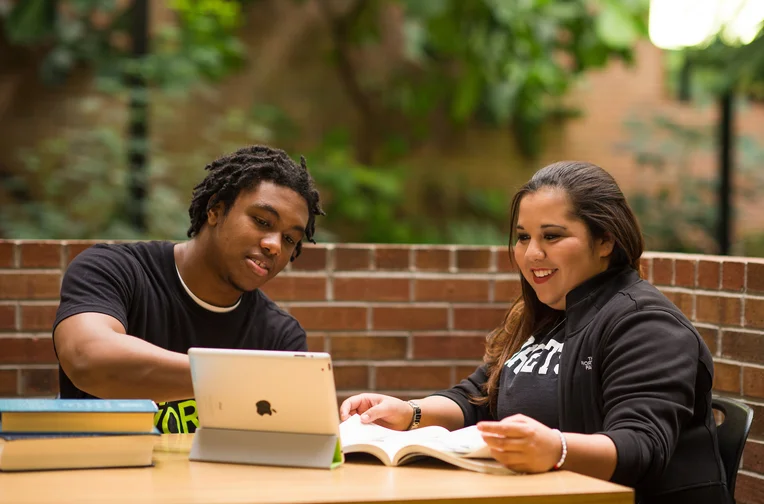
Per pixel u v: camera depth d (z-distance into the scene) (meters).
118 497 1.30
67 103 6.53
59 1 6.41
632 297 1.82
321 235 6.59
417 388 3.23
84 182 6.28
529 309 2.07
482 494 1.34
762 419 2.44
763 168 7.52
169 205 5.75
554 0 6.88
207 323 2.21
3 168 6.43
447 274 3.24
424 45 7.33
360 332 3.20
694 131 7.43
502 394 2.01
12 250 3.06
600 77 7.72
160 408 2.16
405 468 1.54
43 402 1.51
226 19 6.55
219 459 1.57
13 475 1.45
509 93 7.29
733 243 7.10
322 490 1.36
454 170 7.63
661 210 7.41
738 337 2.52
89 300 1.98
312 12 7.23
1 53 6.49
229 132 6.87
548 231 1.90
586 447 1.53
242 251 2.07
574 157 7.76
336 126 7.37
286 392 1.54
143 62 5.75
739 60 5.36
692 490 1.78
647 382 1.69
